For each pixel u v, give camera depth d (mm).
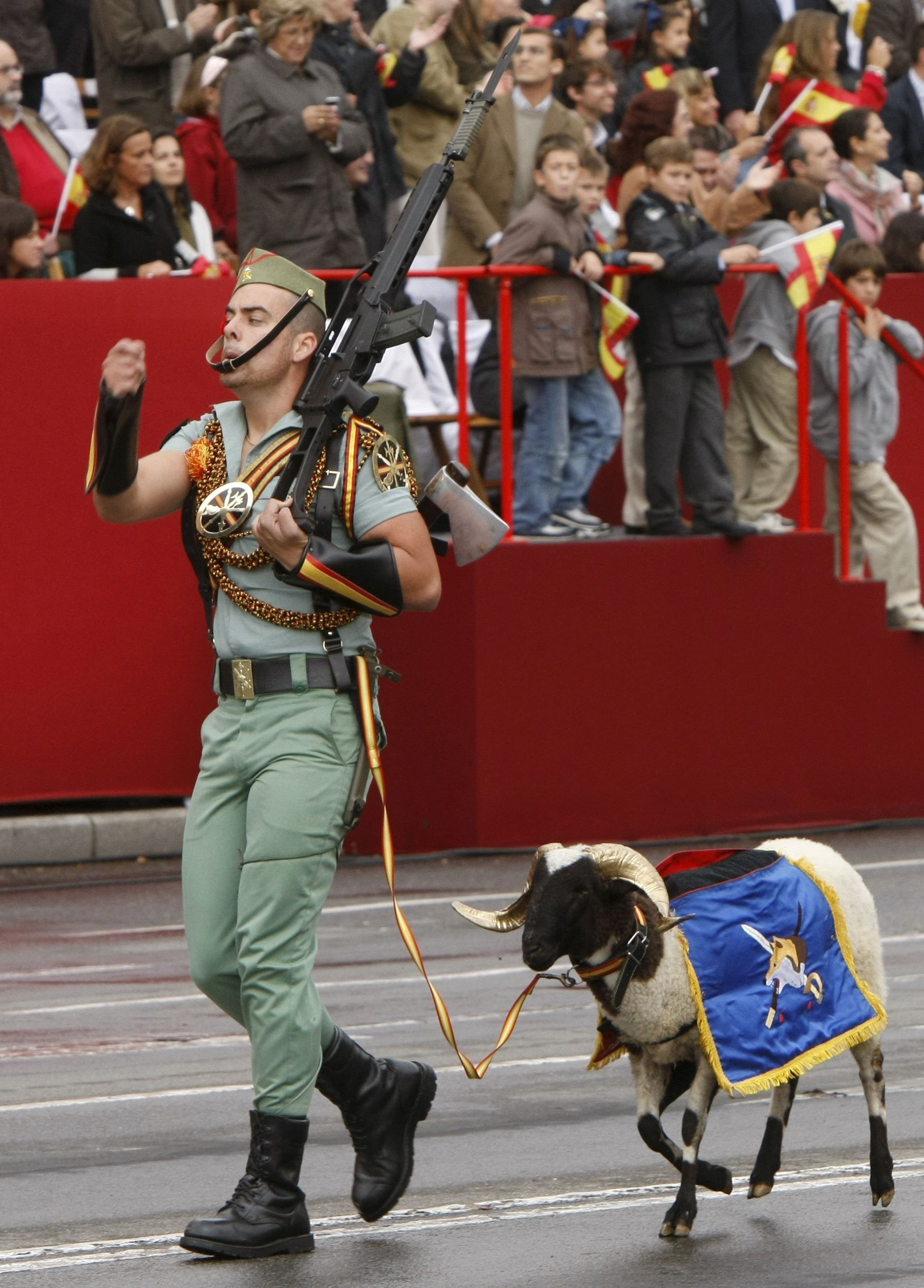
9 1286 19609
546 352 46688
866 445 53188
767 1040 21375
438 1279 19797
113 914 42594
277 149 44031
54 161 49781
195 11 50438
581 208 47125
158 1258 20641
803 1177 23938
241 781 20938
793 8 61906
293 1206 20766
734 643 50656
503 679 47969
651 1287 19516
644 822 49719
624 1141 25781
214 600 21422
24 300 46719
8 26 50531
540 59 48656
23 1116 27125
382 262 21531
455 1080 29203
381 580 20438
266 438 21062
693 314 48062
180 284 47531
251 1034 20766
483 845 48000
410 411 48188
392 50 50469
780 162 55469
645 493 50969
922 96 62594
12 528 47219
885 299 55938
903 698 53312
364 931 40406
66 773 48094
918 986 35344
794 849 23359
